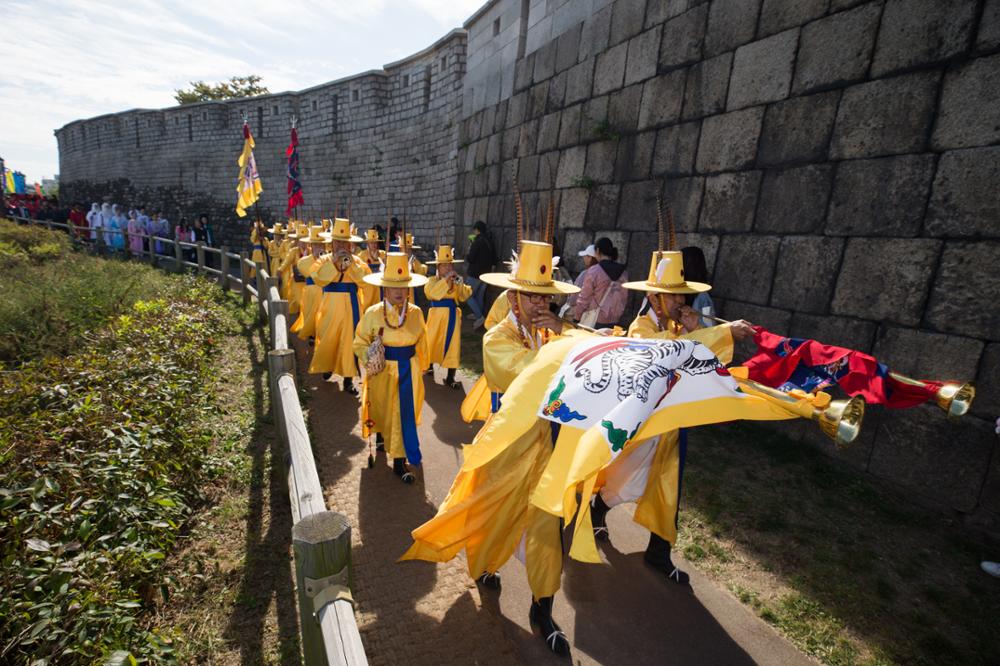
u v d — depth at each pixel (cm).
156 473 357
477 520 278
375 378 433
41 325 680
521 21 1041
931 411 418
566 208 892
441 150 1516
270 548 342
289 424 319
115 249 1798
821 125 502
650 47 714
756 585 331
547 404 246
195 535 348
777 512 407
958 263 405
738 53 586
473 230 1259
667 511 319
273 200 2417
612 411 230
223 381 640
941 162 415
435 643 274
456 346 682
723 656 275
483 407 428
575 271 861
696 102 642
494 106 1152
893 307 447
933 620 305
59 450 347
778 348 304
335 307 632
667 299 341
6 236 1402
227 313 985
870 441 459
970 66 398
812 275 511
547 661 266
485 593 314
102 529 297
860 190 471
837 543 371
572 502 211
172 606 291
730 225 598
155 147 2955
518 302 293
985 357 390
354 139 1980
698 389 256
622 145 765
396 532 366
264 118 2397
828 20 495
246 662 259
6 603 231
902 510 416
